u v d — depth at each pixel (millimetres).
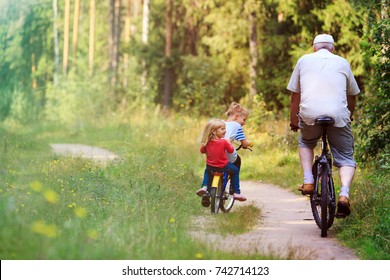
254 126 30234
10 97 66125
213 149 14102
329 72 11773
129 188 14914
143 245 9055
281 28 40344
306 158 12156
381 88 16875
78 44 85438
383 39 16609
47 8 79625
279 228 12602
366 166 17578
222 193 14250
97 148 31938
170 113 48312
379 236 10875
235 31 42656
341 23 33625
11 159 20578
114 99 54625
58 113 58281
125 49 55031
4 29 64938
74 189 13961
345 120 11664
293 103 12297
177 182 16953
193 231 11820
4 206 8617
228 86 45438
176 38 53719
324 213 11492
